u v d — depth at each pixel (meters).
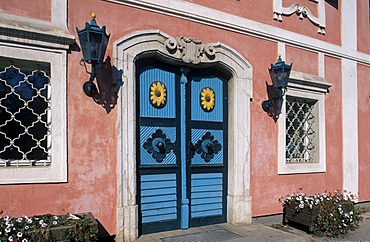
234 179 5.56
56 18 4.13
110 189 4.42
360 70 7.59
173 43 4.95
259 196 5.75
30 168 3.93
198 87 5.47
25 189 3.89
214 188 5.56
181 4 5.09
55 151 4.08
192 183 5.37
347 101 7.24
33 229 3.38
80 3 4.33
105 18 4.49
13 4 3.89
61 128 4.12
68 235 3.47
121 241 4.42
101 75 4.41
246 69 5.69
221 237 4.77
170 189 5.15
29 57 3.92
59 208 4.08
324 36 6.93
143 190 4.93
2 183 3.76
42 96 4.15
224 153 5.70
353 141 7.29
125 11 4.64
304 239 4.94
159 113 5.10
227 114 5.74
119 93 4.50
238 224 5.48
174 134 5.23
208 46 5.26
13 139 4.02
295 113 6.65
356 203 7.24
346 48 7.29
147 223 4.94
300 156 6.69
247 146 5.60
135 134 4.68
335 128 6.98
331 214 5.30
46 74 4.20
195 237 4.76
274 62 6.09
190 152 5.36
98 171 4.35
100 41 4.04
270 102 5.88
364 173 7.48
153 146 5.01
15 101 4.06
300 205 5.46
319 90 6.61
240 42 5.70
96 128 4.35
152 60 5.05
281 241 4.68
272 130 5.96
